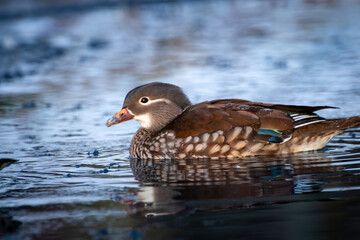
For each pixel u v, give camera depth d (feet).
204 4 145.89
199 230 26.17
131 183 34.35
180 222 27.30
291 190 31.19
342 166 35.70
